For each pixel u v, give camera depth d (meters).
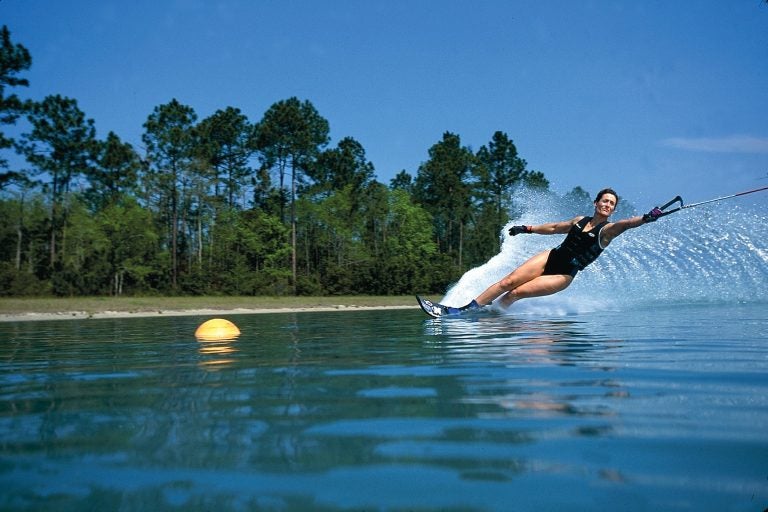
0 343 7.75
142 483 1.77
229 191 59.78
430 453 2.03
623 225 8.77
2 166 40.50
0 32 35.25
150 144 50.09
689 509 1.53
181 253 56.44
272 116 55.16
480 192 66.88
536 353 4.63
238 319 14.24
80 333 9.73
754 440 2.12
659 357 4.25
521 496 1.63
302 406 2.82
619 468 1.85
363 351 5.18
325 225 57.84
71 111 45.78
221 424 2.48
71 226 47.03
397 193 62.44
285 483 1.75
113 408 2.89
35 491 1.71
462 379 3.49
